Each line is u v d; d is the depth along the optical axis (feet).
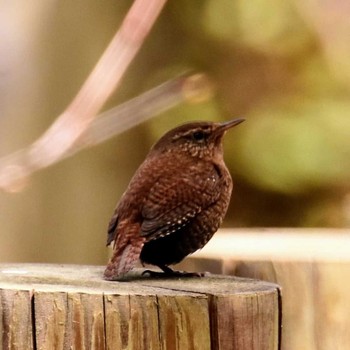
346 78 47.55
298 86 47.98
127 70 46.03
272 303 22.40
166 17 48.52
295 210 48.88
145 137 45.78
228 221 49.70
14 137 41.06
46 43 41.29
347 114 47.37
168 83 31.60
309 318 28.02
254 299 21.89
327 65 47.57
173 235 24.73
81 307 20.95
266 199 49.08
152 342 21.01
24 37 41.19
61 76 41.29
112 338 20.86
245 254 29.17
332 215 48.03
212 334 21.58
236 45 48.47
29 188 42.19
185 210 24.47
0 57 41.19
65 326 20.97
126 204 24.57
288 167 47.70
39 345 21.06
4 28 41.19
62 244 42.91
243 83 48.44
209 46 48.73
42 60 41.24
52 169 42.60
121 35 27.27
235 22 48.37
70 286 21.95
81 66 41.45
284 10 47.57
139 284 22.68
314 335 27.96
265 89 48.37
